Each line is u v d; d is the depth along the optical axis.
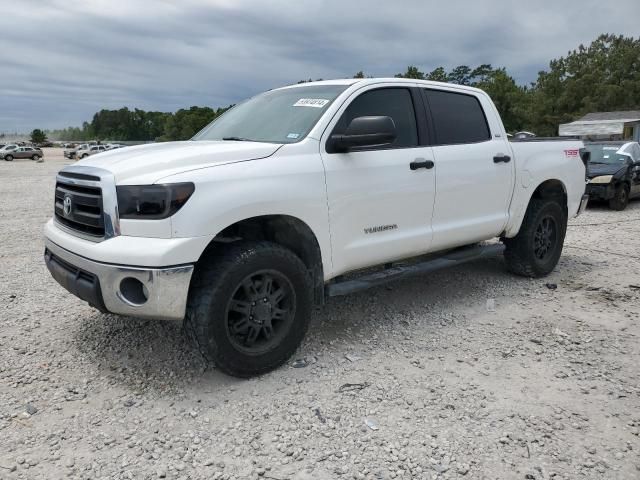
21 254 7.55
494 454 2.81
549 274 6.24
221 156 3.52
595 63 57.44
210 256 3.46
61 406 3.29
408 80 4.71
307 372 3.74
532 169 5.62
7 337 4.32
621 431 3.03
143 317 3.28
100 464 2.73
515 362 3.90
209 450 2.85
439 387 3.52
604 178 12.27
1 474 2.64
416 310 5.00
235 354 3.47
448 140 4.90
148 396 3.42
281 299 3.71
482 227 5.17
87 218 3.47
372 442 2.91
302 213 3.72
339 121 4.07
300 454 2.81
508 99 46.78
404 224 4.46
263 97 4.89
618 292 5.56
